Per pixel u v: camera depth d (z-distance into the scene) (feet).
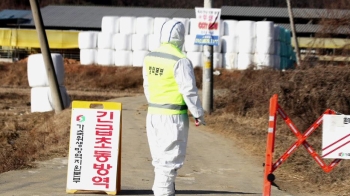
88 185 88.33
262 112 186.80
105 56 463.42
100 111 88.22
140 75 441.68
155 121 71.82
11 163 112.68
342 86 171.32
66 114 200.23
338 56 235.81
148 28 451.12
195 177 108.17
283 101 174.19
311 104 171.32
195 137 153.38
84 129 88.33
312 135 158.30
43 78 254.47
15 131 196.34
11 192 89.45
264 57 422.41
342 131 84.28
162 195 71.87
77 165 88.53
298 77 178.70
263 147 139.33
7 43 550.36
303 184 105.91
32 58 256.93
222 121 180.86
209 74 196.44
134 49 454.81
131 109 227.61
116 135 88.22
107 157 88.33
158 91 71.82
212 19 187.42
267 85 190.19
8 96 357.20
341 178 107.14
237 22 428.15
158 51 72.49
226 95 215.92
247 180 107.24
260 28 424.46
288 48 478.18
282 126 166.71
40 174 103.91
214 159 125.70
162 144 71.46
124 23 457.68
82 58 471.21
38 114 239.91
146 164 117.70
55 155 123.13
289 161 121.19
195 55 424.87
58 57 255.50
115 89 432.66
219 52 427.33
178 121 71.67
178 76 70.44
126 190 93.40
